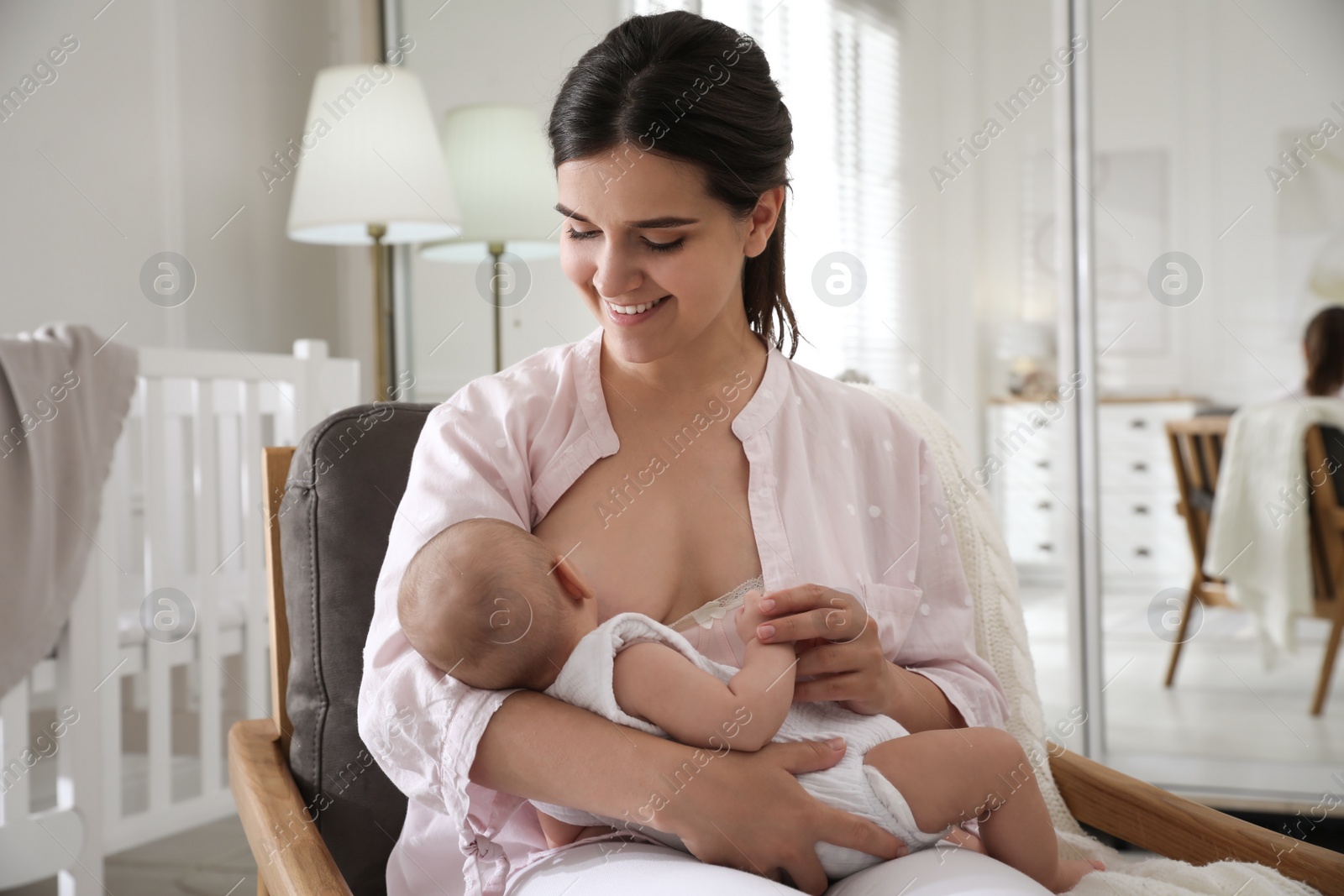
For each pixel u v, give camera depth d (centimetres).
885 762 79
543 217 286
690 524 89
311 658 99
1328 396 248
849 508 94
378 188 270
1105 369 269
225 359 232
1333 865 81
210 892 202
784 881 76
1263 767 252
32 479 189
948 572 98
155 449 218
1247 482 255
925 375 296
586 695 79
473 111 285
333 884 75
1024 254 287
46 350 196
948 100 291
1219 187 257
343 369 262
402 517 88
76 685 195
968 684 92
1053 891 85
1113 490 270
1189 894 81
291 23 339
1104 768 102
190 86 302
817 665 82
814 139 303
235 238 319
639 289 82
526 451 91
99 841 197
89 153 274
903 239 297
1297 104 250
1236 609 256
